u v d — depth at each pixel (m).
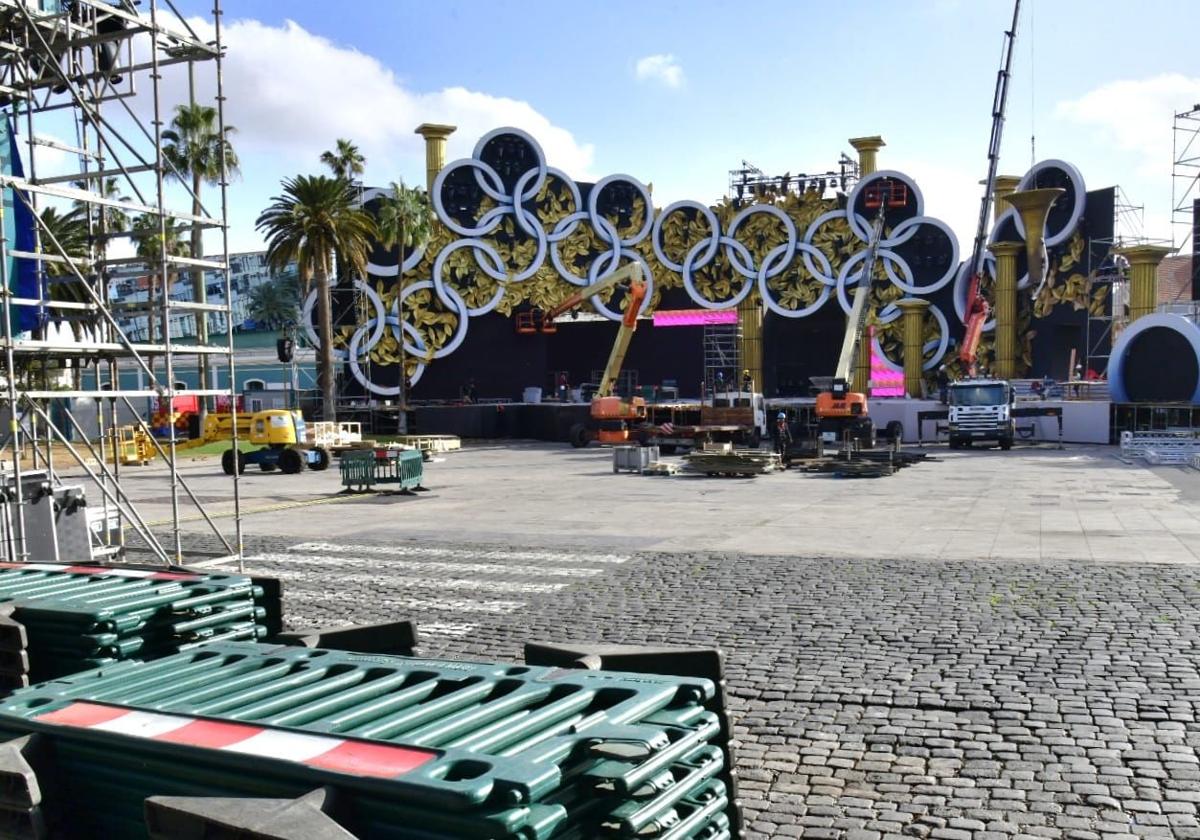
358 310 55.97
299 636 5.18
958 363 59.59
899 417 49.38
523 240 58.84
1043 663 8.82
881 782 6.35
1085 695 7.91
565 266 59.34
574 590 12.70
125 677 3.98
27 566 6.84
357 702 3.63
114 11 11.13
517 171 58.34
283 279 87.56
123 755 3.25
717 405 45.84
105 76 12.27
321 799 2.74
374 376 56.88
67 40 11.79
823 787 6.29
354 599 12.38
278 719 3.35
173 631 5.28
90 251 13.16
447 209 57.41
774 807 6.01
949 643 9.58
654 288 60.91
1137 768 6.46
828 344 72.69
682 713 3.54
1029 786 6.22
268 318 87.62
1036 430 47.69
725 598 11.95
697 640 9.95
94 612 4.91
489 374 60.12
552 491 26.34
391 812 2.76
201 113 45.44
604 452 44.00
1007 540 16.17
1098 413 45.72
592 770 3.03
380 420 56.66
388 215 53.69
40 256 10.62
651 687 3.60
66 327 12.52
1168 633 9.79
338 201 47.41
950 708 7.69
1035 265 54.06
